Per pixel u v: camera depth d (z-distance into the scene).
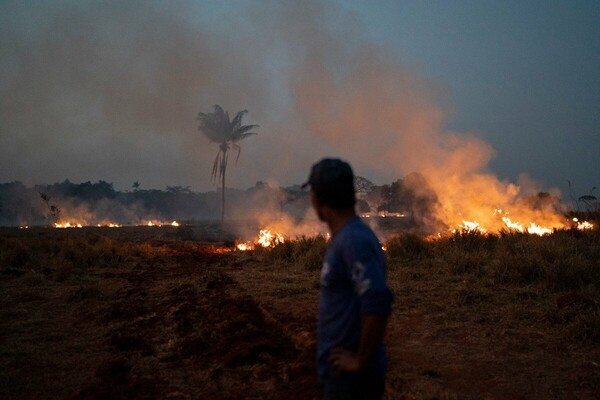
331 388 2.18
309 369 4.62
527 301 7.05
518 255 9.07
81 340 6.25
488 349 5.24
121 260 15.43
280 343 5.59
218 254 16.95
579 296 6.46
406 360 4.99
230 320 6.52
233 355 5.09
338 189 2.25
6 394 4.48
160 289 9.75
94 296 8.86
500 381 4.41
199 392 4.44
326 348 2.21
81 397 4.34
